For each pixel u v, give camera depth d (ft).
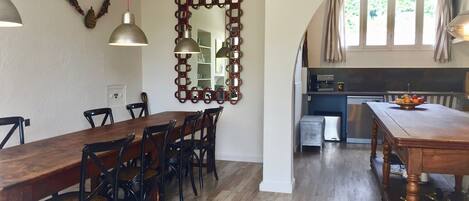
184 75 18.60
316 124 20.42
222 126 18.35
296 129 20.53
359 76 24.03
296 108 20.30
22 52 12.42
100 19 16.16
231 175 15.72
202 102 18.53
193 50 14.61
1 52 11.69
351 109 22.85
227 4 17.51
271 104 13.52
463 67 22.45
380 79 23.79
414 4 23.03
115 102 17.37
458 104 21.27
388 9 23.35
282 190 13.57
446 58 22.13
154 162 11.37
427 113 12.27
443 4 21.80
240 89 17.92
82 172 7.81
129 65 18.21
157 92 19.10
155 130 10.23
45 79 13.41
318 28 24.13
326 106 24.06
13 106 12.16
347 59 24.08
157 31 18.80
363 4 23.66
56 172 7.32
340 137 23.49
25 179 6.70
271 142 13.62
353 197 13.05
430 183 12.80
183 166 13.76
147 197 11.18
